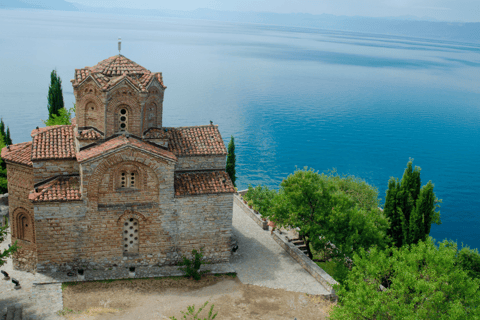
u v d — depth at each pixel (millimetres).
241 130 138375
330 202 37594
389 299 25188
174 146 34000
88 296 29719
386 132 145750
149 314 28469
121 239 32312
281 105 178000
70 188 30656
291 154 118062
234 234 42062
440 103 198125
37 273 31297
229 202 34094
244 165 106500
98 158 29516
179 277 33156
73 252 31484
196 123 142375
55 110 60969
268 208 44719
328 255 38250
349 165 112625
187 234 33844
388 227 38312
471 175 109188
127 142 29797
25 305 28234
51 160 30750
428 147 131250
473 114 178625
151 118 33625
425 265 27719
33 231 32906
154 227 32781
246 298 31453
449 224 82812
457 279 25625
